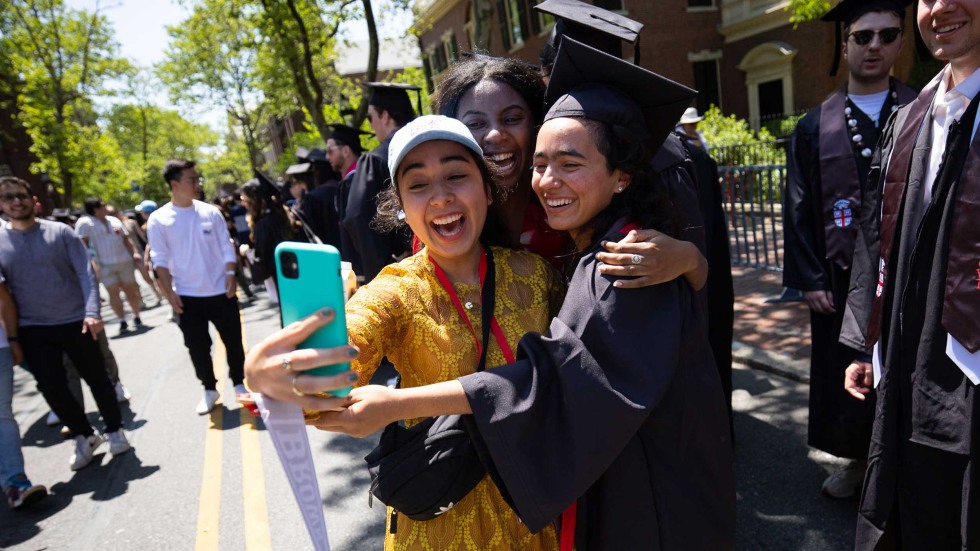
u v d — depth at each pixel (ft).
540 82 6.45
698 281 4.33
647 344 3.87
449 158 4.28
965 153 5.25
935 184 5.48
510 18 62.28
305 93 42.63
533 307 4.80
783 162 31.30
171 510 11.56
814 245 9.16
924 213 5.60
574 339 3.88
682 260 4.06
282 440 3.34
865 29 8.38
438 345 4.42
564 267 5.29
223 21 67.92
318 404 3.29
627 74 4.36
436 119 4.29
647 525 4.30
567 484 3.81
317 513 3.39
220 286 16.34
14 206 12.81
